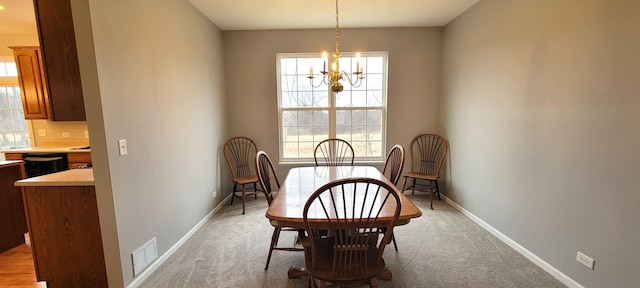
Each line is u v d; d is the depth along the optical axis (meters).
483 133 2.80
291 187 2.08
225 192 3.71
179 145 2.54
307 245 1.61
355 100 3.89
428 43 3.68
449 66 3.49
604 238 1.61
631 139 1.45
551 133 1.96
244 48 3.69
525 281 1.93
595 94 1.63
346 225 1.40
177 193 2.49
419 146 3.85
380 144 3.96
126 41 1.85
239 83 3.75
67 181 1.79
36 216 1.85
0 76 4.11
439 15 3.23
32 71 3.75
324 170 2.65
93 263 1.88
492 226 2.69
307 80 3.86
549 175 1.99
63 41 1.68
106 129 1.67
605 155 1.59
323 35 3.66
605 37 1.57
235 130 3.83
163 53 2.28
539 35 2.04
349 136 3.94
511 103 2.38
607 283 1.61
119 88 1.78
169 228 2.35
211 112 3.27
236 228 2.89
